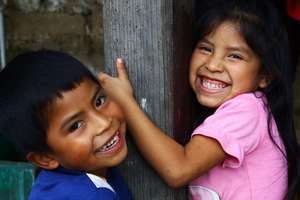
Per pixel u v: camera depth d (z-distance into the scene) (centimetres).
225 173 171
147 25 156
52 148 146
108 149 147
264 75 174
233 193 171
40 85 142
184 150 159
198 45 170
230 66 167
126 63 160
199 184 174
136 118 157
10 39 297
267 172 172
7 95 146
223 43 167
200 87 171
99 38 287
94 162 146
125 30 158
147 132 157
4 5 292
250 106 167
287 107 179
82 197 146
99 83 151
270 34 171
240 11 167
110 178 162
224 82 168
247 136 164
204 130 161
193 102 176
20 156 237
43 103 142
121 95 157
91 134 144
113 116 148
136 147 162
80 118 144
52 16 291
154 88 160
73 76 143
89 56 290
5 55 296
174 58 159
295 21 215
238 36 166
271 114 174
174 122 163
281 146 179
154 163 158
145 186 165
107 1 159
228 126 162
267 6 173
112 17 159
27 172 215
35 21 293
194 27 170
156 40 156
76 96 143
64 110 142
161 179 164
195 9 172
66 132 143
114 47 161
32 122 144
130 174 165
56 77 143
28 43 296
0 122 147
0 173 217
